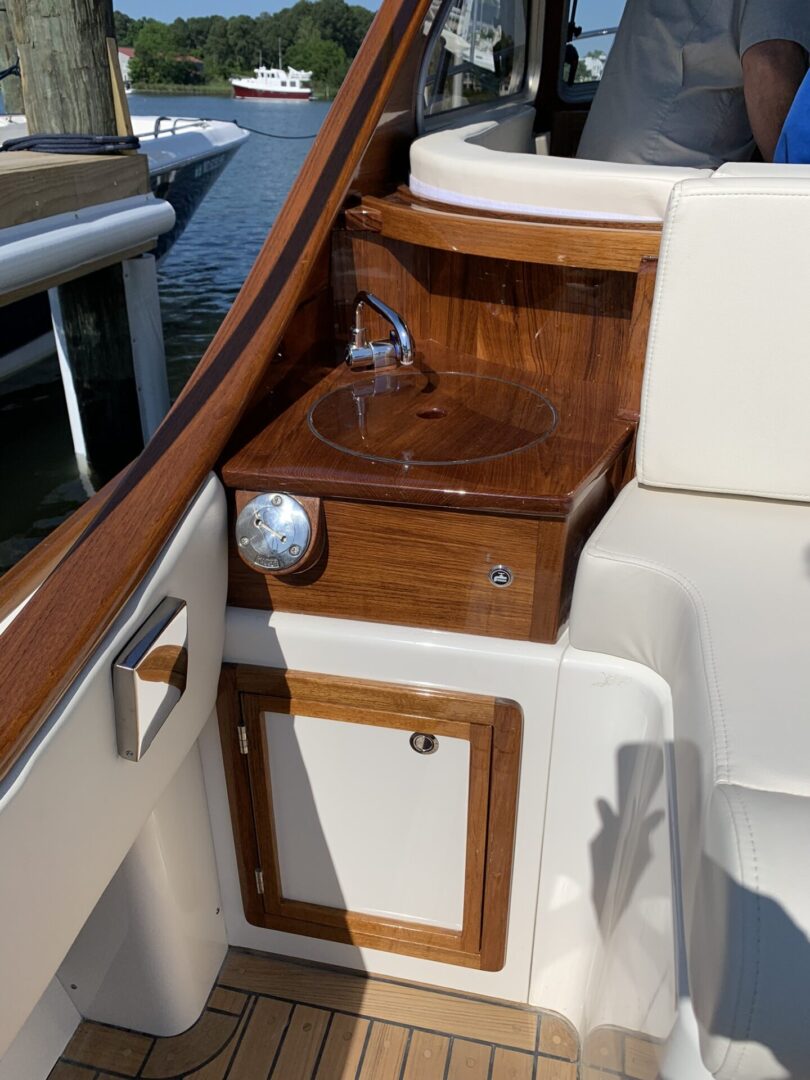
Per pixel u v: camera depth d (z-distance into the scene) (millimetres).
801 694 747
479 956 1213
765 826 604
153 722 872
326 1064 1171
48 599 789
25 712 696
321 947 1285
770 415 968
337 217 1245
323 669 1064
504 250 1088
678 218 917
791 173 1008
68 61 3123
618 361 1194
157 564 863
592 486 992
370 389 1197
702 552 940
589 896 1123
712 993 578
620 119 1576
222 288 6973
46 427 4410
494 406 1149
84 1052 1199
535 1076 1152
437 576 1002
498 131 1783
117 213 3043
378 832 1169
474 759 1070
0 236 2494
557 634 1013
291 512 981
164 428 968
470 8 1624
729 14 1392
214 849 1235
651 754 921
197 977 1214
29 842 710
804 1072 562
